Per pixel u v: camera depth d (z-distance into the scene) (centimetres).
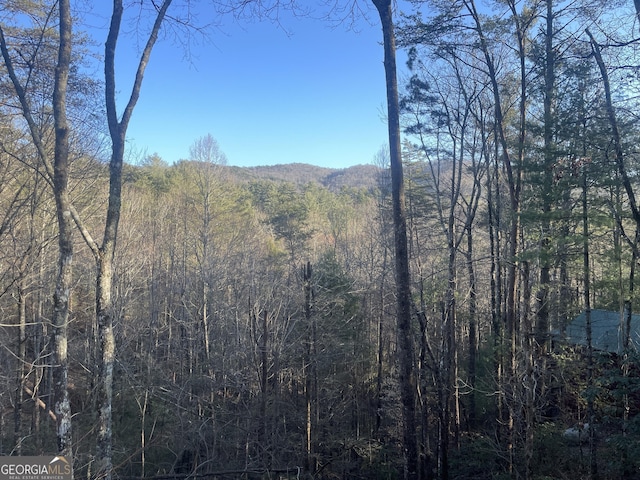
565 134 1168
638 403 1191
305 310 1742
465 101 1992
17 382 1355
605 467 1170
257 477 1494
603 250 1233
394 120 935
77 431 1280
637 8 980
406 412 905
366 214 3978
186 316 2267
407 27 1505
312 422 1786
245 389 1673
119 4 803
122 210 2680
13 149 1165
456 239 2138
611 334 1456
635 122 1073
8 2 1021
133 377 1538
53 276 1661
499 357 1464
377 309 2055
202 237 2891
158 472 1473
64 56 722
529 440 1112
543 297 1304
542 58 1344
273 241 3994
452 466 1528
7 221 1208
